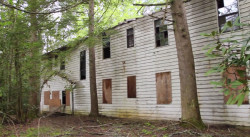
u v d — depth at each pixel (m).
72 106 15.20
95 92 12.62
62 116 13.76
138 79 11.13
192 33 9.14
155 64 10.44
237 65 1.48
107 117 11.98
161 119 9.91
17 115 9.73
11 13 7.62
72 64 15.79
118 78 12.17
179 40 7.23
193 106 6.83
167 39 10.22
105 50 13.37
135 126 8.14
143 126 8.08
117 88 12.17
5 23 6.57
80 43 11.66
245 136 6.04
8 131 7.79
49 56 11.93
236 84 1.36
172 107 9.57
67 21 8.88
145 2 10.16
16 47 8.08
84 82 14.48
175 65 9.64
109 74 12.73
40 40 9.52
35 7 7.20
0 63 8.18
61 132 7.33
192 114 6.82
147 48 10.87
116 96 12.17
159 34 10.54
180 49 7.18
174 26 7.41
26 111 10.24
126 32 12.00
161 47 10.27
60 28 9.20
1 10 7.64
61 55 11.85
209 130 6.63
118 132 7.07
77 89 14.97
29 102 11.09
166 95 9.87
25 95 10.09
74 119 11.45
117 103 12.06
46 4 7.40
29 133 7.23
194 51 9.01
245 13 7.61
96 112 12.44
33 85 10.31
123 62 11.98
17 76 9.23
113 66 12.55
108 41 12.96
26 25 7.83
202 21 8.86
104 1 11.43
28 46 8.25
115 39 12.61
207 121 8.40
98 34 11.16
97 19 11.52
